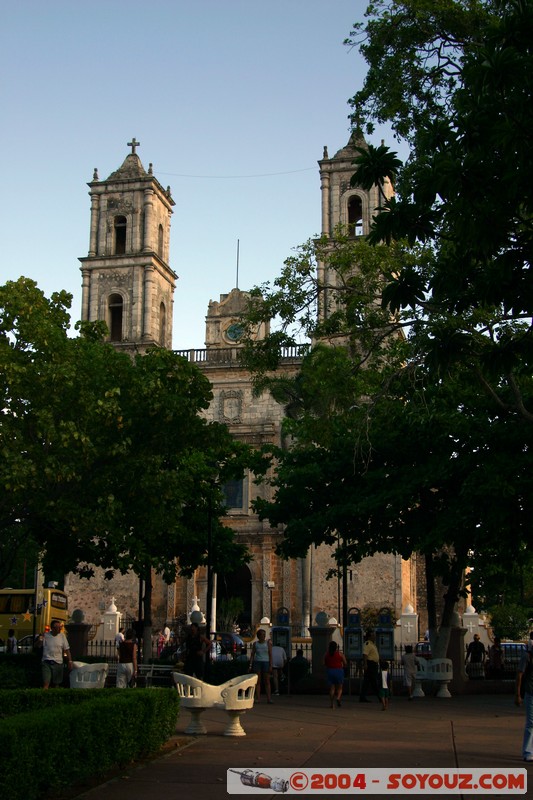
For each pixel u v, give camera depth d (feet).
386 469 104.53
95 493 92.27
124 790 40.81
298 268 82.28
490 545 99.66
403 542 104.47
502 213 45.96
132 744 46.85
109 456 91.25
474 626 152.05
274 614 195.00
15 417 90.22
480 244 46.39
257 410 204.54
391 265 78.33
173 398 94.58
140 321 212.84
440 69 75.87
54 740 38.34
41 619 159.33
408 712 78.43
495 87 44.16
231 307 216.74
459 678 102.37
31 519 97.25
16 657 97.09
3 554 112.98
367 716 74.38
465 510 89.97
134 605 197.57
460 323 63.62
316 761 47.98
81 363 92.68
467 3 73.36
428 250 76.23
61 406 89.86
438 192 47.24
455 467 95.35
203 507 130.21
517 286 48.65
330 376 85.81
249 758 49.52
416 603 217.15
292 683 101.86
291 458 117.91
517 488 86.84
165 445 97.71
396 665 116.16
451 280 52.65
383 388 74.90
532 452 88.79
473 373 65.51
